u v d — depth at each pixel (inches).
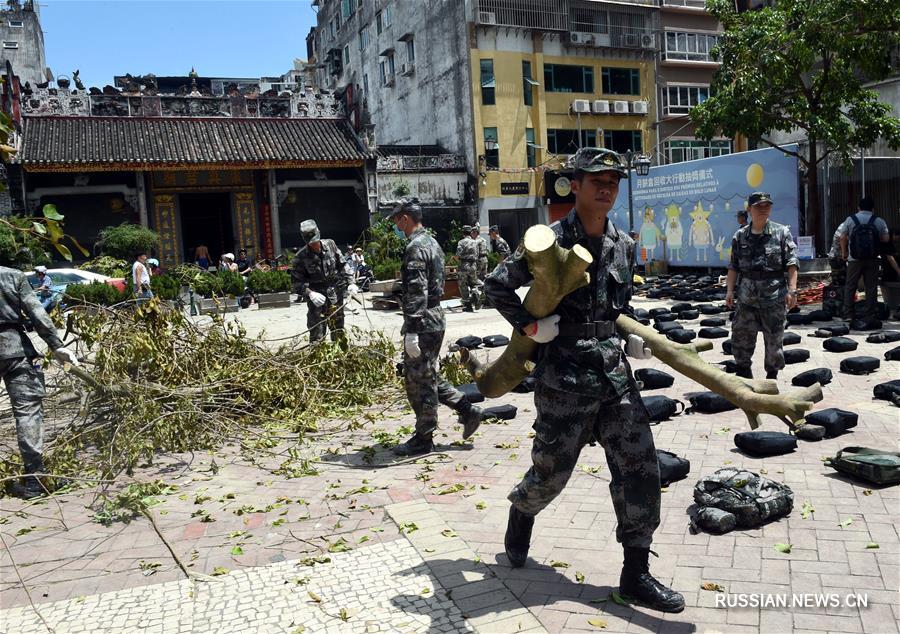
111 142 1047.0
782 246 258.4
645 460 116.5
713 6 665.0
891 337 352.2
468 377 311.1
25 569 150.6
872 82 813.2
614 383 114.7
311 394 275.1
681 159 1418.6
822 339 379.6
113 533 168.1
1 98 888.3
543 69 1306.6
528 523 134.0
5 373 203.0
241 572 142.9
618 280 116.7
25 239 241.4
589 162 112.5
